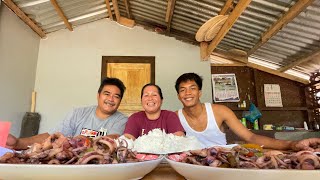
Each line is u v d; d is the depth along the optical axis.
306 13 2.90
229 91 4.52
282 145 1.29
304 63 4.11
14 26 3.54
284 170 0.56
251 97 4.54
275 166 0.66
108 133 1.81
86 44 4.48
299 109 4.46
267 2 2.97
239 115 4.45
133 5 4.14
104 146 0.75
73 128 1.89
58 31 4.50
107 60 4.41
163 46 4.52
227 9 3.34
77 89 4.29
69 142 0.77
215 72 4.64
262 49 4.07
